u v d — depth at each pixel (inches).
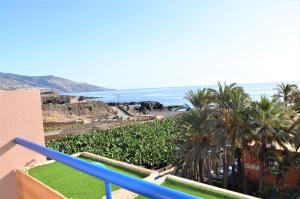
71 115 3196.4
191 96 836.0
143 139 1414.9
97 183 370.3
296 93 1188.5
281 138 718.5
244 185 773.9
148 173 510.0
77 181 374.0
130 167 536.1
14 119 98.2
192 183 471.8
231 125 743.7
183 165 794.8
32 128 102.7
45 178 375.2
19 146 98.9
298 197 693.3
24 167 99.9
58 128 2178.9
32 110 103.3
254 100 756.6
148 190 41.3
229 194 427.5
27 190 91.0
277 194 719.1
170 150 1048.2
